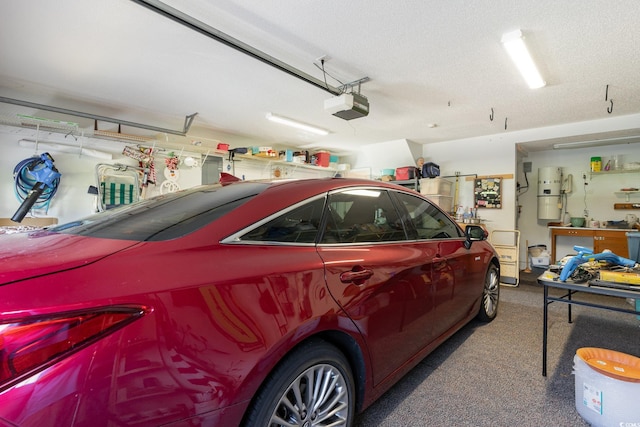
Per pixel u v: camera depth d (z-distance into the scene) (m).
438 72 3.26
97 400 0.72
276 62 2.83
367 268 1.51
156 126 5.04
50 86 3.58
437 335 2.12
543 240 6.48
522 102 4.15
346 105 3.31
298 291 1.18
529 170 6.64
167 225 1.16
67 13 2.27
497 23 2.40
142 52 2.85
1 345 0.64
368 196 1.84
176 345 0.84
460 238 2.60
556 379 2.08
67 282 0.76
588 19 2.34
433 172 6.15
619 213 5.70
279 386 1.10
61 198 4.10
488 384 2.02
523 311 3.56
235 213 1.22
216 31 2.34
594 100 4.05
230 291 0.99
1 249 0.93
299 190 1.47
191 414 0.86
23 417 0.64
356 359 1.47
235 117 4.85
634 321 3.20
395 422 1.65
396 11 2.27
